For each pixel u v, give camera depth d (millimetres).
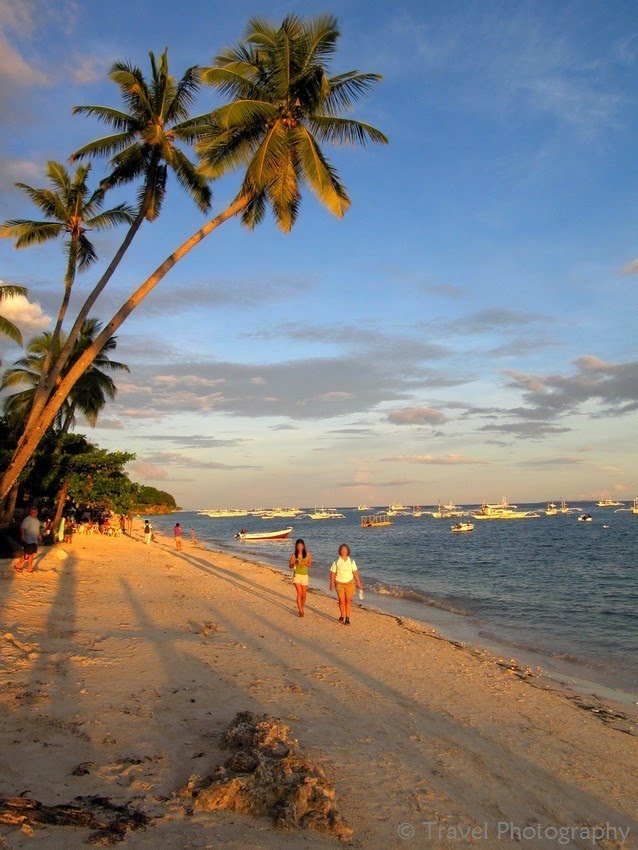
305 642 10719
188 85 16141
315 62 15227
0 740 4836
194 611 12828
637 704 8961
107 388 34438
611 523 101938
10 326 22703
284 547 55344
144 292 14016
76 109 15906
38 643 8312
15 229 18797
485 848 4160
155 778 4441
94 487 28281
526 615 18078
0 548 19828
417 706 7484
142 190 16297
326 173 14953
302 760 4629
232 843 3641
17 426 27188
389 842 4016
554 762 6074
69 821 3617
